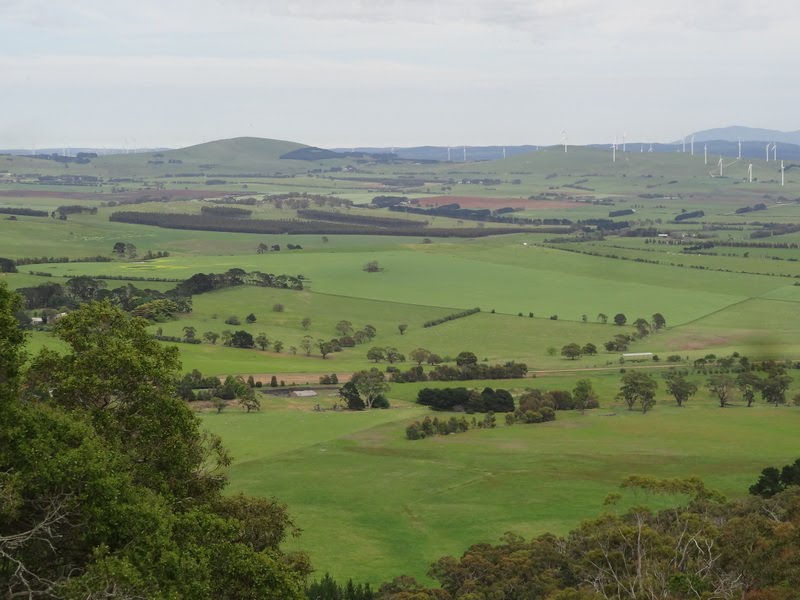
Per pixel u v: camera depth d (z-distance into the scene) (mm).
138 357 53594
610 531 72562
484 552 79375
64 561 42719
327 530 100938
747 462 129000
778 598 58156
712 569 65188
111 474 43281
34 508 42375
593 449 140375
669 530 75312
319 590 76500
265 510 59156
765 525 69625
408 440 147000
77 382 51719
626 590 62562
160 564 41406
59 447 43000
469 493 116188
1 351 44875
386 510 108938
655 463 130000
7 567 39688
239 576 47688
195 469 59188
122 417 52781
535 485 119312
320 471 126562
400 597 69375
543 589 67062
